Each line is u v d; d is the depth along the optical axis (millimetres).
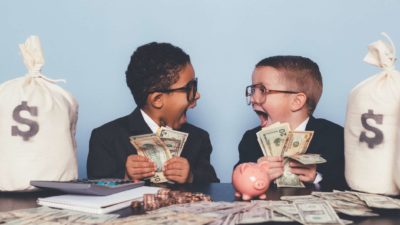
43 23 1849
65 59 1854
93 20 1856
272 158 1159
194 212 791
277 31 1844
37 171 1013
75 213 815
